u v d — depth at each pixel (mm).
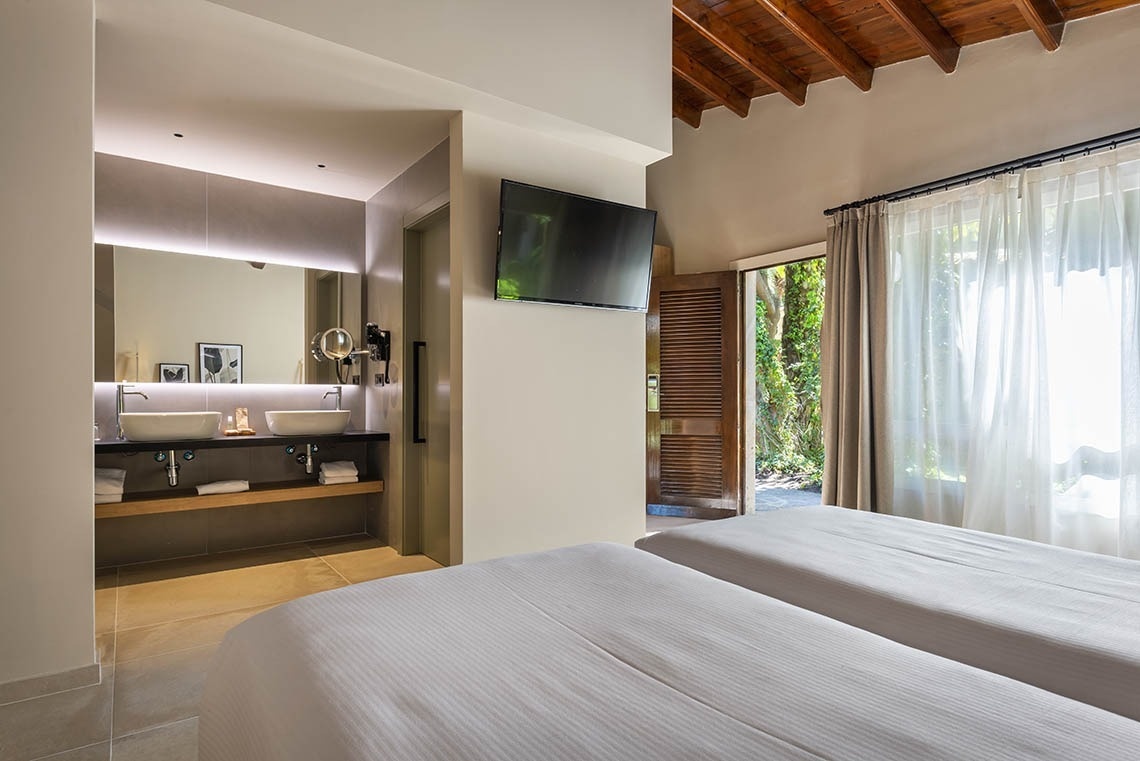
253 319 4031
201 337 3861
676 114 5254
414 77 2703
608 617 1215
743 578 1735
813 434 7168
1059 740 799
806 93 4590
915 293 3877
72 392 2094
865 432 3961
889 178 4094
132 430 3330
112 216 3613
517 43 2984
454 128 3113
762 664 1013
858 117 4273
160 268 3742
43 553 2057
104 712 1968
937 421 3736
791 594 1616
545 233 3213
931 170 3877
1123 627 1257
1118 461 3027
